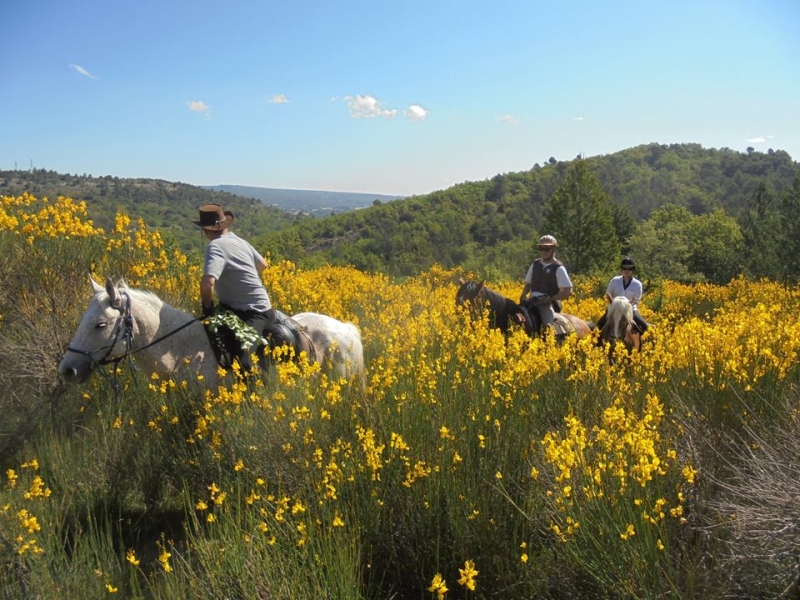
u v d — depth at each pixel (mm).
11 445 5547
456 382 4695
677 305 16156
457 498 3459
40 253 7059
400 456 3719
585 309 14312
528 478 3668
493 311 7758
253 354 5160
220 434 4371
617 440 3396
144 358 4988
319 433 4098
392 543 3518
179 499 4699
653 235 52000
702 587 2881
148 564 4000
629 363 5707
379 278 13922
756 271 38125
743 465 3816
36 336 6391
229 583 3096
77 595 3340
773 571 3012
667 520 3193
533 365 4957
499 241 97812
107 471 4879
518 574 3293
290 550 3219
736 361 4785
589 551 3029
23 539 3512
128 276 7551
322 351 5793
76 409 5902
